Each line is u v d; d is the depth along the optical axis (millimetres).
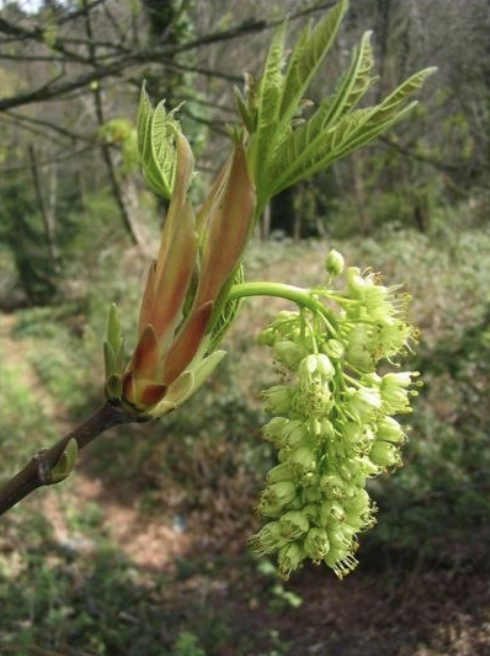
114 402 1304
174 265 1275
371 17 4637
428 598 5305
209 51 6234
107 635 5152
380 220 12367
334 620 5605
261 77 1178
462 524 5574
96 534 7387
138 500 8109
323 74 4832
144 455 8586
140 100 1351
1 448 8266
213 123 4590
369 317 1353
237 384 8422
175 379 1284
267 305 9953
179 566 6660
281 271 11906
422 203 10125
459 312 8086
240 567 6652
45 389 12156
